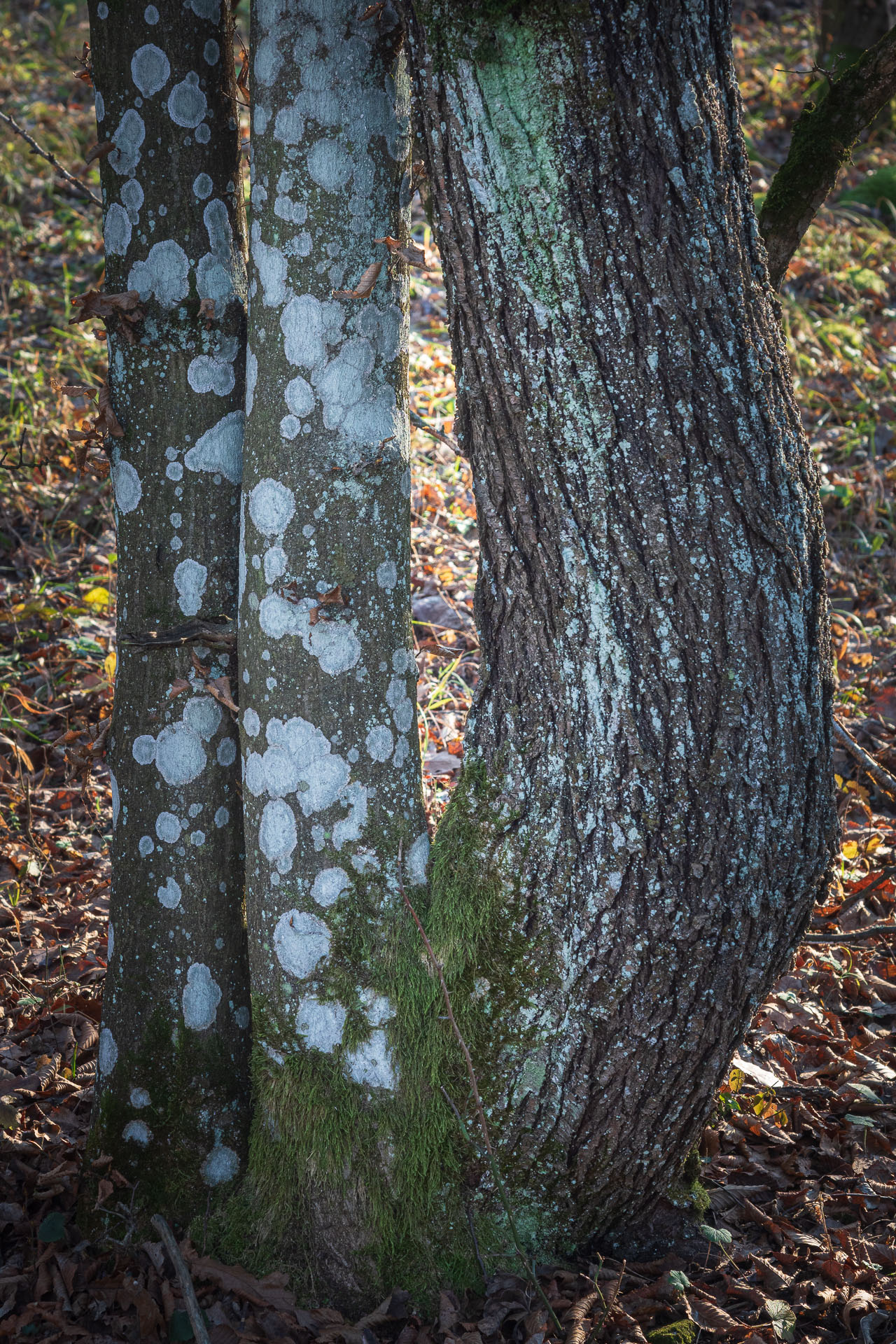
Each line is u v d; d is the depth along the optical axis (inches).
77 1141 98.0
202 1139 87.4
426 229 268.8
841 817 145.9
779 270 92.0
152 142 76.8
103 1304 83.7
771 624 71.2
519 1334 80.7
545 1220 85.2
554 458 69.7
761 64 382.3
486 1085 80.2
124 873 86.9
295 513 75.4
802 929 79.2
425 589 178.9
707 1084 80.2
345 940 79.5
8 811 142.2
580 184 64.8
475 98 64.8
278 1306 82.0
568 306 66.8
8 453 186.4
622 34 62.7
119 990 87.9
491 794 78.7
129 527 83.0
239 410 82.3
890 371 241.8
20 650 171.8
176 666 82.5
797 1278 90.9
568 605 72.2
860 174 337.4
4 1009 114.7
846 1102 110.0
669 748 71.0
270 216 72.9
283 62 70.2
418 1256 82.5
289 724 77.4
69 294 250.5
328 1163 81.6
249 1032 89.0
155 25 74.8
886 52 85.5
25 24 382.6
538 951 77.6
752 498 70.1
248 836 81.6
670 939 73.3
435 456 207.3
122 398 81.8
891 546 200.4
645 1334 84.0
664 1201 90.1
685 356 67.5
